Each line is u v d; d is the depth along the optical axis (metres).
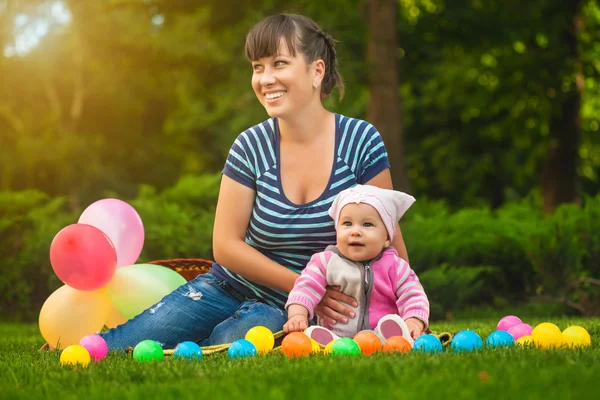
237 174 4.01
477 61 16.89
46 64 23.23
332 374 2.60
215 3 13.88
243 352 3.37
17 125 23.05
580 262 7.74
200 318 4.05
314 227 3.89
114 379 2.78
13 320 8.63
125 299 4.50
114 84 23.00
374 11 12.38
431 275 7.73
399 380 2.48
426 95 19.48
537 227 7.97
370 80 12.30
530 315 7.77
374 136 4.07
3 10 23.03
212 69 17.09
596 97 19.30
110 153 24.08
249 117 13.12
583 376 2.44
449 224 8.91
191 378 2.73
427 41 16.53
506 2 15.40
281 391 2.33
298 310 3.68
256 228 3.97
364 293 3.74
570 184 15.79
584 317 7.27
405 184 12.23
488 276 8.27
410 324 3.64
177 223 8.71
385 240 3.80
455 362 2.76
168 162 24.62
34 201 9.36
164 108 24.22
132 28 21.17
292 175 3.96
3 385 2.82
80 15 21.86
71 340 4.48
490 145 19.97
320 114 4.00
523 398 2.18
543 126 16.44
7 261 8.55
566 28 15.08
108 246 4.36
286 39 3.80
